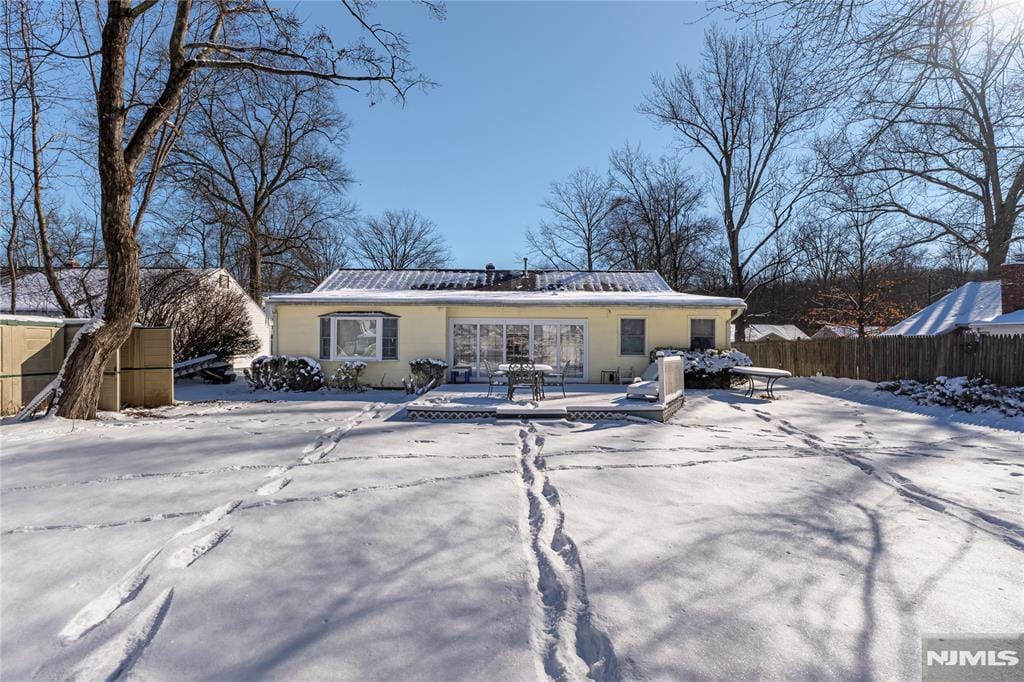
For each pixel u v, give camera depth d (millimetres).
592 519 4449
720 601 3096
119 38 9969
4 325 10055
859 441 8055
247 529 4199
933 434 8664
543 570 3523
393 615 2936
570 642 2711
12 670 2475
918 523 4426
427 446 7504
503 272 20906
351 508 4719
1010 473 6117
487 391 14234
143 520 4445
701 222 34406
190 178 27141
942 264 28875
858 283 31922
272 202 33062
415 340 16109
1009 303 16547
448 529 4227
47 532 4156
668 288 19359
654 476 5887
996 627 2842
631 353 16672
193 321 18797
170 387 12250
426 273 20594
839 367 17000
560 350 16672
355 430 8797
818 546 3918
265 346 30969
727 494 5227
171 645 2646
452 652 2609
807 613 2967
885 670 2463
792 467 6375
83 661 2541
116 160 10148
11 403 10195
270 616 2922
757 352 23453
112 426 9344
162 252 20688
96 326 10094
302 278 39969
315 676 2414
